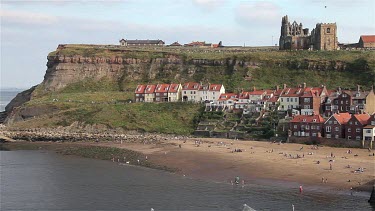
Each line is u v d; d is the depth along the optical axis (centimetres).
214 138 18325
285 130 17612
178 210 9481
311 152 14762
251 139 17800
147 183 11900
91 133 19762
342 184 11138
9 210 9631
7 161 15312
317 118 16725
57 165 14562
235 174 12550
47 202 10200
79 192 11044
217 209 9500
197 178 12419
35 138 19538
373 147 15350
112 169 13838
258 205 9725
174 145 16762
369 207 9444
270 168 12838
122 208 9675
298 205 9675
